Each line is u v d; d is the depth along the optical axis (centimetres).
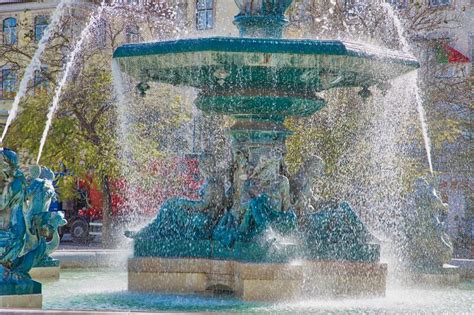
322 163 1587
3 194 1216
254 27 1573
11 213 1226
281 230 1482
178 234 1538
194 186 3666
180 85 1620
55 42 4534
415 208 1761
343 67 1409
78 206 4459
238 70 1438
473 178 4066
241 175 1542
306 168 1580
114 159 3641
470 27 4972
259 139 1549
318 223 1525
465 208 4084
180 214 1552
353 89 3164
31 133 3772
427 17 4550
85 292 1523
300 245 1486
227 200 1560
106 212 3691
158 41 1437
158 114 3809
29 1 5778
